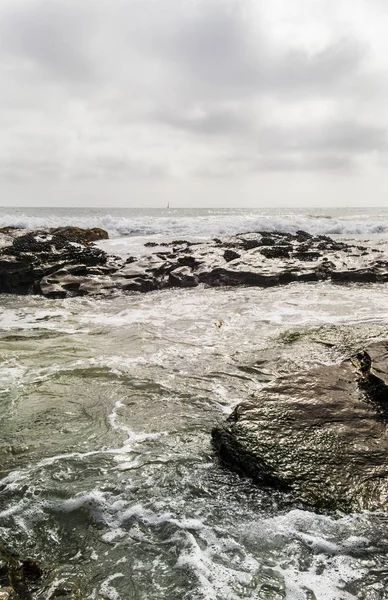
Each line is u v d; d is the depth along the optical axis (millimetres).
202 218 38375
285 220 31172
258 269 14297
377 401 4734
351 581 2736
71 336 8375
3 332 8680
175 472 3914
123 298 12258
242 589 2686
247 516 3344
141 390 5734
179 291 13156
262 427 4285
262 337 7980
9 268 13453
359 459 3795
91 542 3096
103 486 3697
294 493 3498
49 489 3656
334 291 12469
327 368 5613
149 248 21250
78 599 2598
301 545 3033
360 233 29688
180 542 3078
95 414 5062
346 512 3285
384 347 5828
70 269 14367
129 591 2674
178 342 7887
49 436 4555
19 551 2998
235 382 5996
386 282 13734
